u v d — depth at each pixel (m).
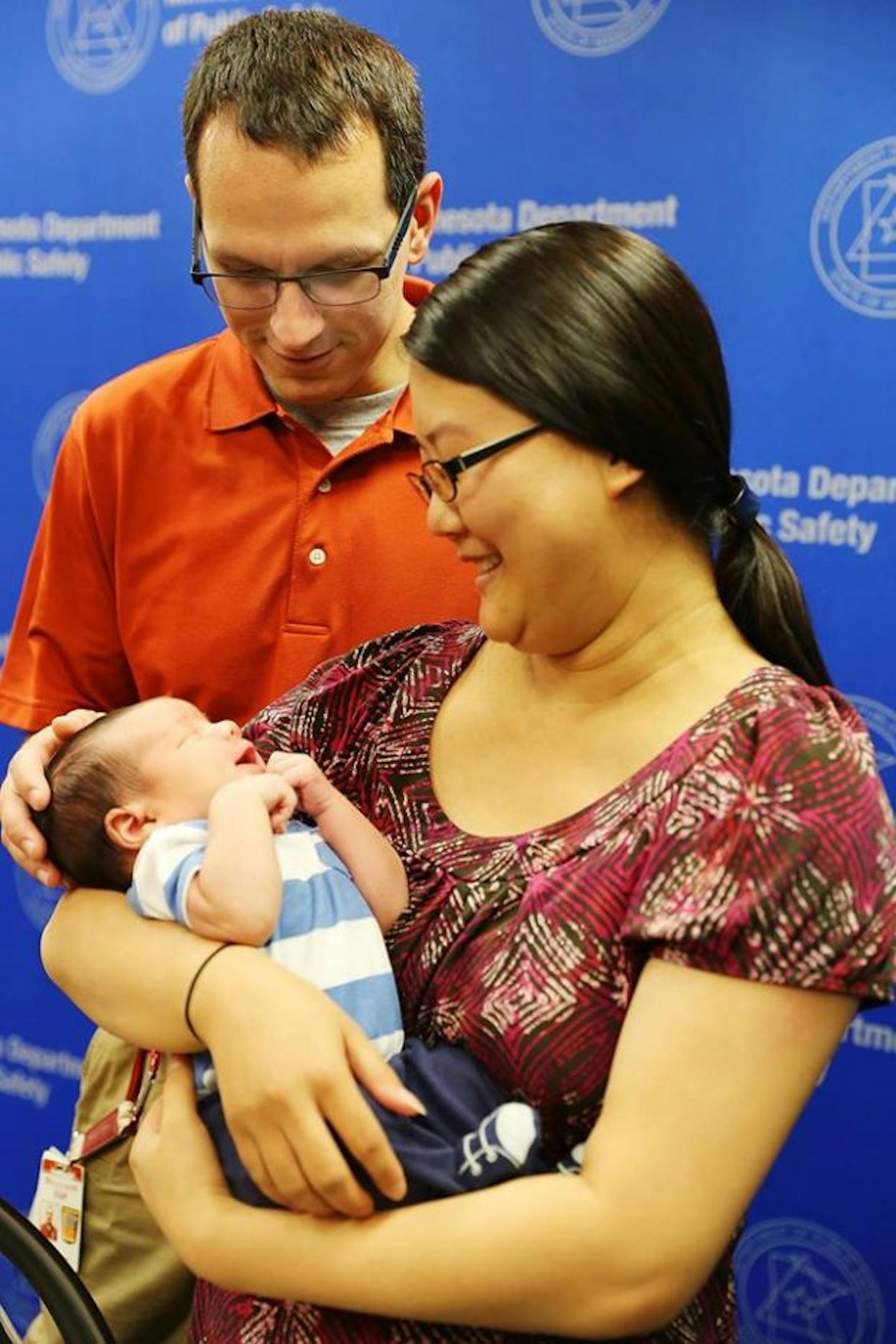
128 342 2.70
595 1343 1.05
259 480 1.80
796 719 1.00
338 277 1.56
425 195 1.71
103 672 1.97
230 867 1.11
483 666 1.25
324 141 1.48
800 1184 2.33
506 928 1.07
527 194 2.28
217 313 2.58
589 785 1.09
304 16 1.63
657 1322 0.94
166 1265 1.74
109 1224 1.76
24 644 2.00
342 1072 1.00
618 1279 0.93
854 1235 2.30
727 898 0.94
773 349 2.14
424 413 1.04
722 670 1.08
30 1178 3.06
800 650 1.12
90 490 1.87
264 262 1.54
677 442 1.01
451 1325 1.05
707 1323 1.13
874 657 2.16
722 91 2.10
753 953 0.93
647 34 2.13
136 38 2.55
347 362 1.64
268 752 1.34
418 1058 1.08
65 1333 1.19
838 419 2.12
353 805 1.25
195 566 1.83
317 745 1.32
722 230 2.14
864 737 1.04
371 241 1.55
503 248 1.05
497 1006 1.05
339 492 1.78
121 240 2.66
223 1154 1.09
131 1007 1.11
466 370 1.00
